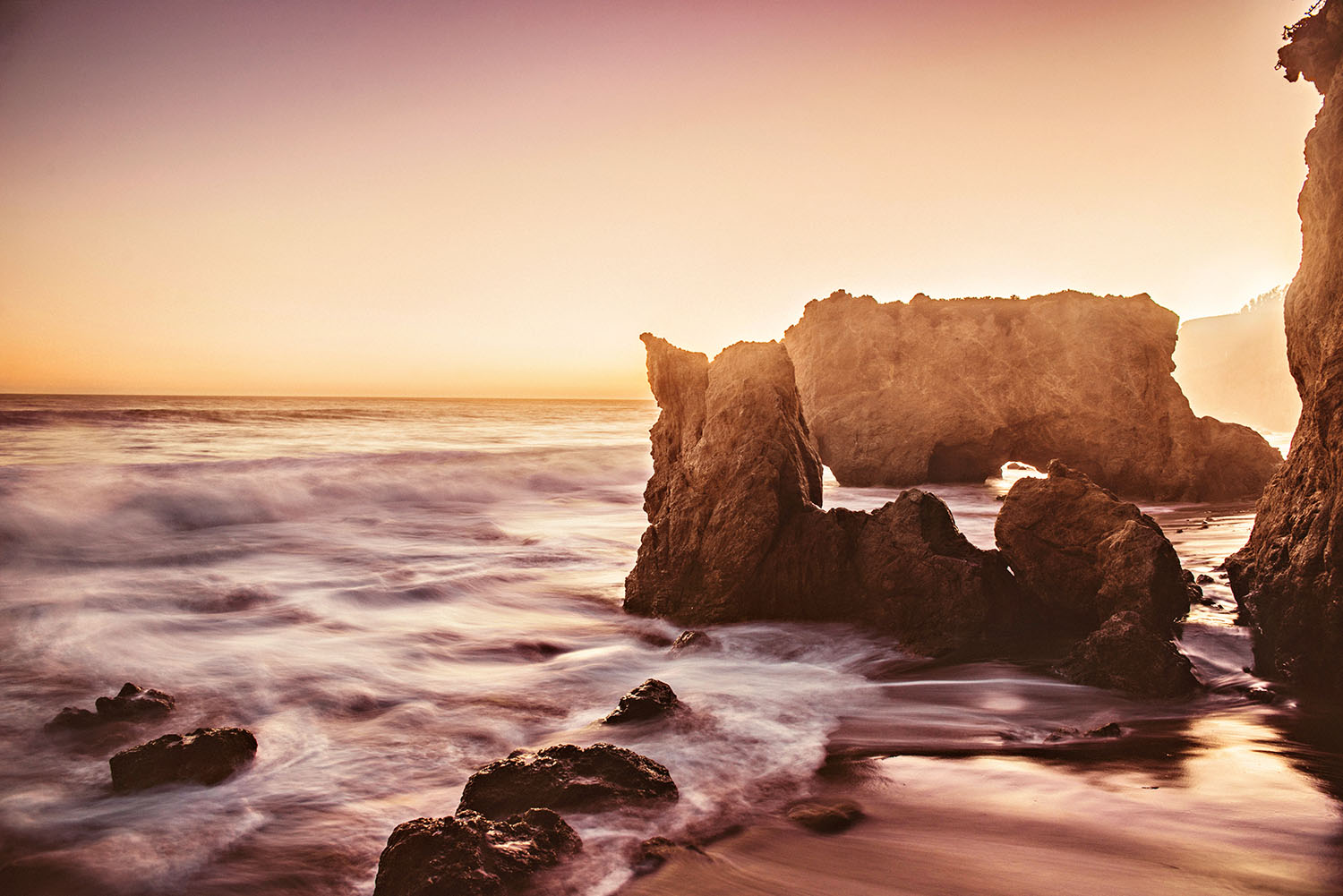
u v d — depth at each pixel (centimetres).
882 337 2866
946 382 2767
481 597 1262
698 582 1100
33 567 1361
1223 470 2397
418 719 761
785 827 529
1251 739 662
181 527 1822
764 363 1145
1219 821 515
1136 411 2494
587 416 9612
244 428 4628
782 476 1100
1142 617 841
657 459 1262
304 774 633
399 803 588
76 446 3147
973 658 908
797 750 670
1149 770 604
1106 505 943
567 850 487
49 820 556
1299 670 766
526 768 574
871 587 1018
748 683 855
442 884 432
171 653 943
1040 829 514
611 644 1020
